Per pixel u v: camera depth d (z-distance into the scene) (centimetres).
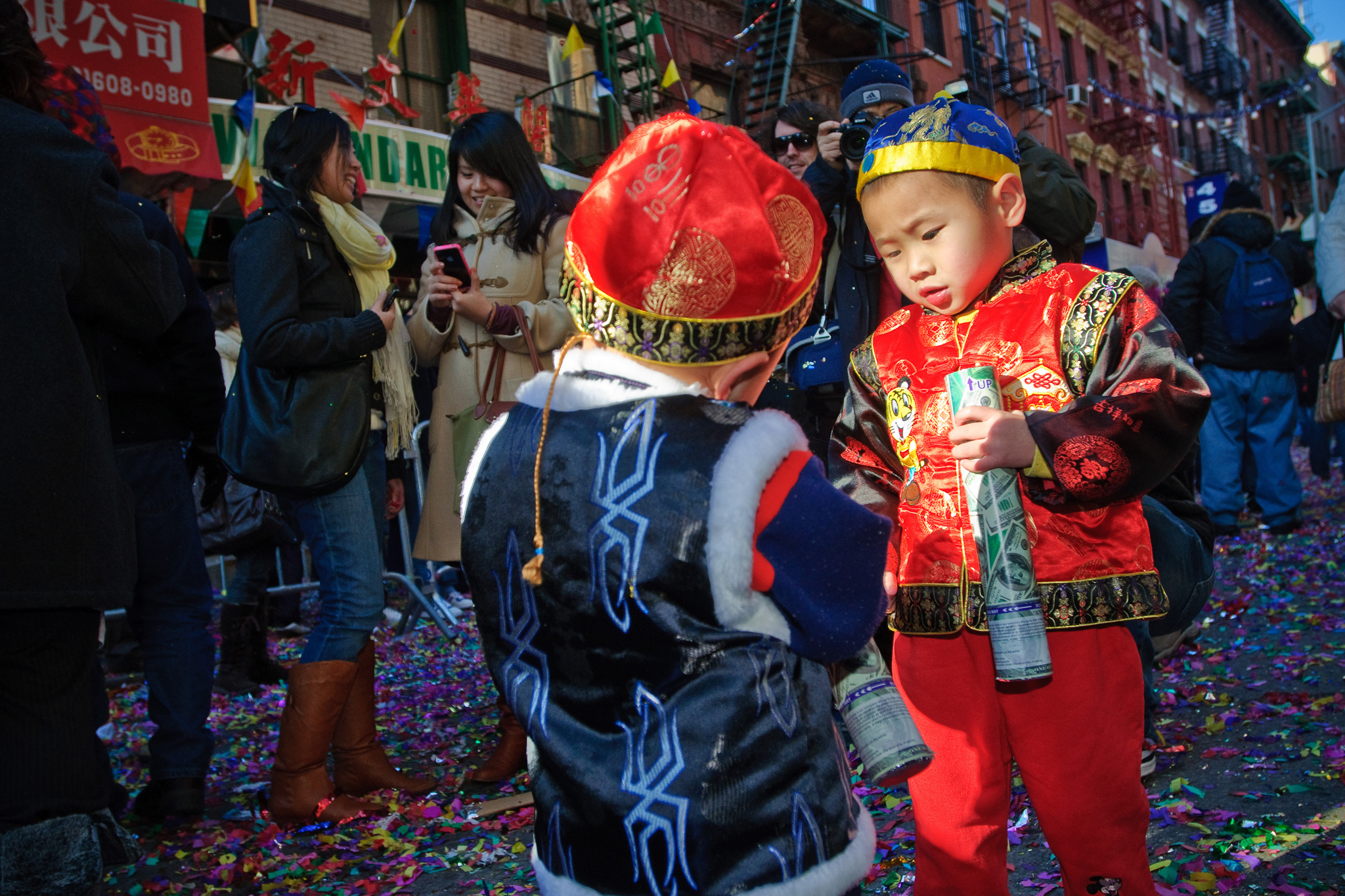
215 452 335
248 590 481
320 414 293
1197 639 413
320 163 314
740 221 107
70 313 201
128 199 301
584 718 110
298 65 1003
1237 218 632
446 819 288
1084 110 2939
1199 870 213
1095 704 158
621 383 113
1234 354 634
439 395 334
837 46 2105
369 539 307
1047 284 168
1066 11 2912
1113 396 155
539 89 1494
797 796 105
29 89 204
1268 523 654
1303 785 255
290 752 294
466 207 348
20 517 178
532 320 317
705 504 102
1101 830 158
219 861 266
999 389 161
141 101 799
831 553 108
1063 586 158
